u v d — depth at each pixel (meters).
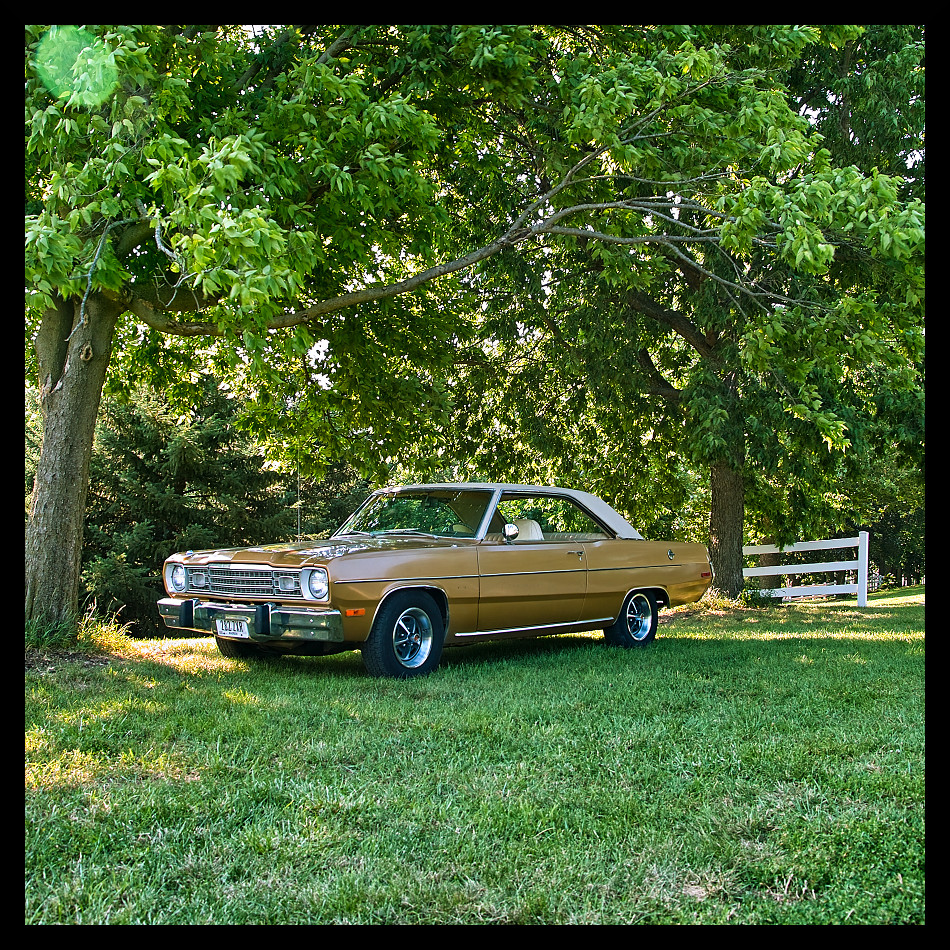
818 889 2.67
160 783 3.61
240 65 8.62
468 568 6.87
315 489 31.14
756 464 13.85
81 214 5.77
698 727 4.65
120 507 23.86
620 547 8.27
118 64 5.71
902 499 26.80
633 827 3.14
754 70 8.28
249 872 2.75
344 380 11.03
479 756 4.09
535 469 15.66
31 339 9.27
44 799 3.39
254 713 5.00
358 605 6.15
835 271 11.99
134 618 22.09
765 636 9.65
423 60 7.95
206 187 5.53
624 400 13.72
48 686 5.83
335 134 7.08
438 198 12.58
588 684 6.00
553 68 8.81
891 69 12.20
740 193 7.41
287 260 6.34
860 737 4.40
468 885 2.64
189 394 12.19
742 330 9.05
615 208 8.86
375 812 3.28
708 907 2.53
